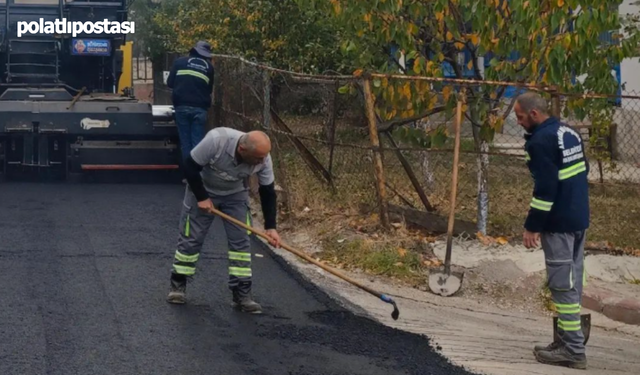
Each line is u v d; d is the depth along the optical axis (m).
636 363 6.66
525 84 8.48
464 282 8.34
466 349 6.61
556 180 6.19
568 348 6.38
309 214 10.01
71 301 7.10
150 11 21.89
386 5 8.94
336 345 6.46
